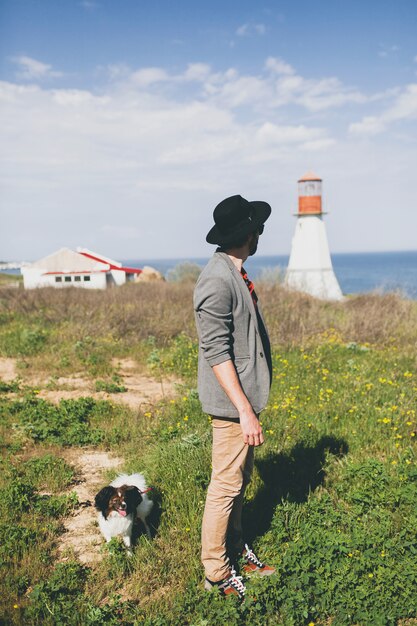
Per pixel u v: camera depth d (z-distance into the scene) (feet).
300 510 13.65
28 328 44.83
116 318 45.96
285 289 63.16
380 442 18.13
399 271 444.55
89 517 14.89
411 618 10.48
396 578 11.13
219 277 10.12
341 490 14.89
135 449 19.19
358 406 21.84
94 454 19.36
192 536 13.14
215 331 10.06
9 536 13.21
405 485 14.53
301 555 11.84
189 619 10.50
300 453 17.17
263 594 10.85
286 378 27.35
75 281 140.46
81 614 10.72
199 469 16.03
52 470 17.46
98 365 33.27
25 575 12.04
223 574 11.17
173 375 31.37
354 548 11.94
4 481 16.53
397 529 12.91
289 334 39.06
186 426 20.34
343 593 10.87
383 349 36.58
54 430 20.98
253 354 10.61
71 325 43.83
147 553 12.68
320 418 20.66
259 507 14.33
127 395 27.12
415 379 26.94
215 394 10.50
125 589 11.75
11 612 10.69
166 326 42.75
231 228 10.46
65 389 28.22
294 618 10.48
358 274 402.52
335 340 38.34
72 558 12.78
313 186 106.22
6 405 24.11
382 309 47.42
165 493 15.19
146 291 70.44
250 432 10.05
